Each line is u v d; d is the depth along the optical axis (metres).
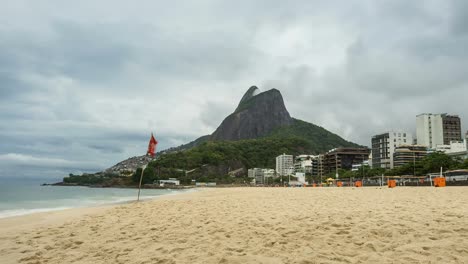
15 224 11.20
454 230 6.28
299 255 5.18
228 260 5.06
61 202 30.34
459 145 124.00
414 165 87.81
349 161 163.12
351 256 5.07
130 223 9.73
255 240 6.41
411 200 14.05
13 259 5.93
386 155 137.75
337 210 10.48
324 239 6.14
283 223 8.15
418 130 156.25
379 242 5.68
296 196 21.59
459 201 12.84
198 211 12.27
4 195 51.41
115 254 5.91
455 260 4.63
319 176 159.38
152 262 5.21
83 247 6.65
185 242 6.59
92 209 16.42
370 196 18.62
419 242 5.60
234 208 13.01
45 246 6.88
